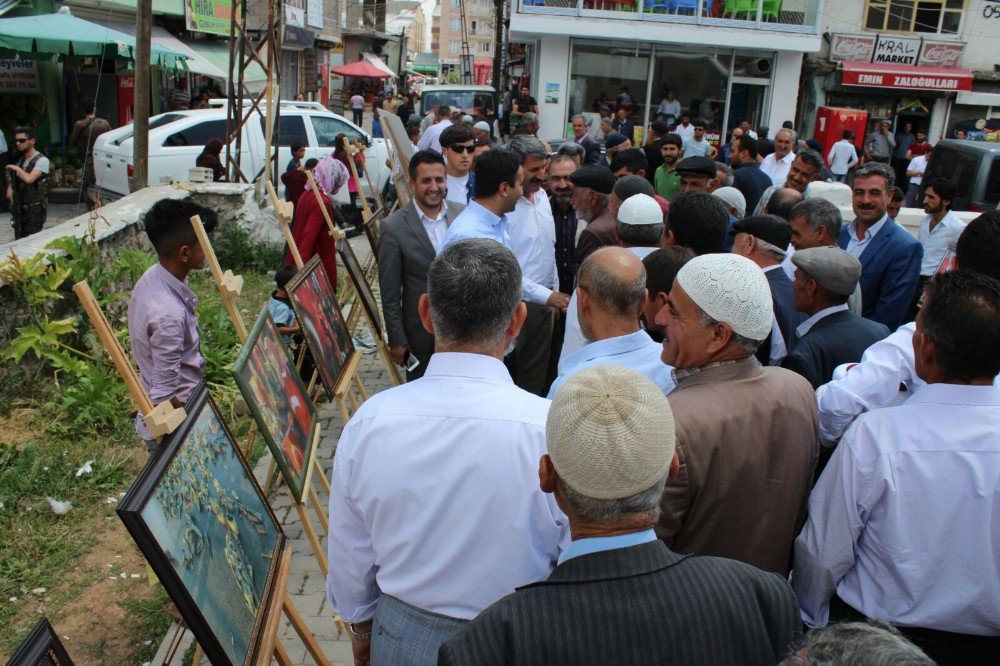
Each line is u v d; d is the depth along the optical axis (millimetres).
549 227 5312
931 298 2166
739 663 1517
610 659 1463
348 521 2105
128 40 13734
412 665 2023
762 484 2248
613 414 1497
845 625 1190
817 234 4246
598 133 17875
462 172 5910
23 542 4195
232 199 9531
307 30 25484
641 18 17484
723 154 14891
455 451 1976
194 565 2061
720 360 2322
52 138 15234
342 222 9031
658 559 1550
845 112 19609
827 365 3152
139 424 3510
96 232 7004
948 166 10695
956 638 2154
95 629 3639
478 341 2104
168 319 3391
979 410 2125
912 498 2119
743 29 17797
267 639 2326
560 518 2053
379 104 22969
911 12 20875
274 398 2979
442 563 1985
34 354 5898
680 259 3191
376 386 6473
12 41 12461
